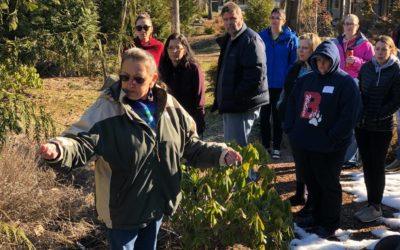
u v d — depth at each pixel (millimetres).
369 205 4707
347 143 4059
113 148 2578
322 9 21453
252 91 4742
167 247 3875
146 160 2645
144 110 2697
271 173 3816
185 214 3656
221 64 5000
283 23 6703
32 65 2771
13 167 4246
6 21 2707
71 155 2391
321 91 4070
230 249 3910
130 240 2752
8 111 2562
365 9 21703
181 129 2863
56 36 2701
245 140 4961
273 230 3623
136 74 2586
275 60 6695
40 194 4254
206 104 10617
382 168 4574
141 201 2676
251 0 20422
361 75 4598
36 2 2697
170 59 5082
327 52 3951
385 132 4449
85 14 2805
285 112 4820
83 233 4074
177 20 14594
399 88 4336
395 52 4453
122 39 3023
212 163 2922
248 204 3598
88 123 2541
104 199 2682
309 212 4699
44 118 2756
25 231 3873
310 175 4340
